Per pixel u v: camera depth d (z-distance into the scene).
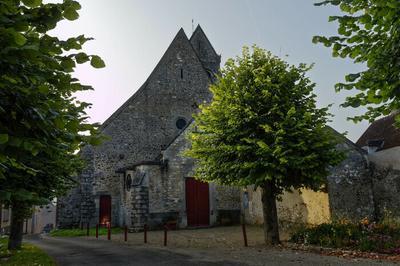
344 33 5.13
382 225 10.44
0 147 3.19
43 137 3.64
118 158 21.39
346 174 14.55
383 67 4.92
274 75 11.39
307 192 15.26
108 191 20.86
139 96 22.70
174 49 24.47
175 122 23.14
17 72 3.19
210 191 20.44
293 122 10.41
